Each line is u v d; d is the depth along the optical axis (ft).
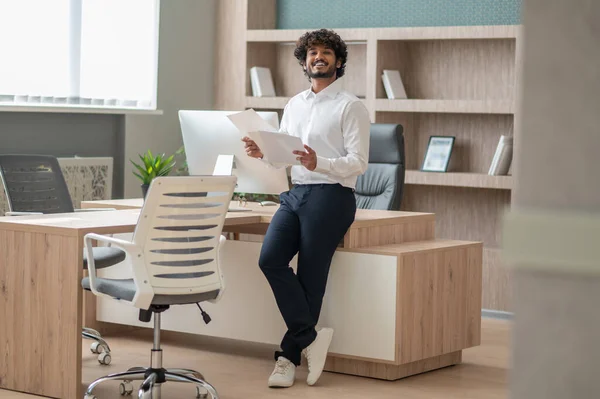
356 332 14.74
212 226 12.69
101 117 22.72
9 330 13.73
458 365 16.17
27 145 20.89
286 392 13.94
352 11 24.56
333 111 14.11
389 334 14.44
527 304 3.37
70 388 13.16
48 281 13.30
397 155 18.79
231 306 16.20
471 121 23.25
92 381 14.32
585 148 3.26
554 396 3.34
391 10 24.02
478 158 23.18
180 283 12.30
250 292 15.98
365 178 18.98
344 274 14.82
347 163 13.76
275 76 25.91
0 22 20.11
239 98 25.12
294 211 14.14
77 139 22.13
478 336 16.29
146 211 11.91
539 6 3.28
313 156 13.38
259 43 25.35
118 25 22.91
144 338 17.92
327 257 14.21
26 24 20.65
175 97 24.56
